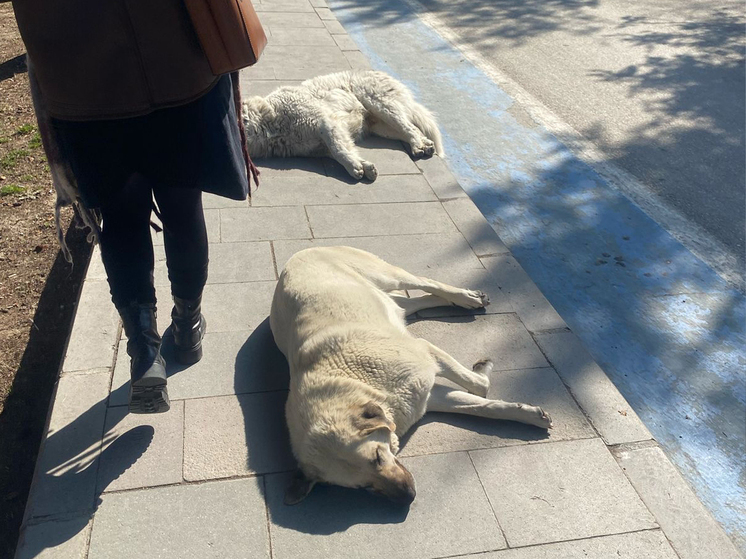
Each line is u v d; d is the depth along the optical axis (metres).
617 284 3.88
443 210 4.25
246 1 2.06
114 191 2.16
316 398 2.40
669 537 2.21
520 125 5.89
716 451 2.82
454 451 2.50
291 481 2.32
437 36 8.23
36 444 3.06
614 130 5.86
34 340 3.64
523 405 2.59
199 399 2.69
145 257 2.35
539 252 4.14
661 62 7.52
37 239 4.45
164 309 3.17
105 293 3.25
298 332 2.73
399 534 2.19
